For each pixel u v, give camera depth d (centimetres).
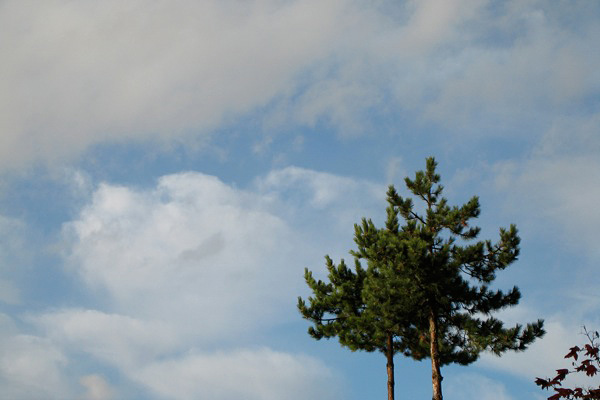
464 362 2316
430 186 2308
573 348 796
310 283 2564
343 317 2483
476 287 2158
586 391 769
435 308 2169
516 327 2097
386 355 2419
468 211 2170
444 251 2028
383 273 2098
